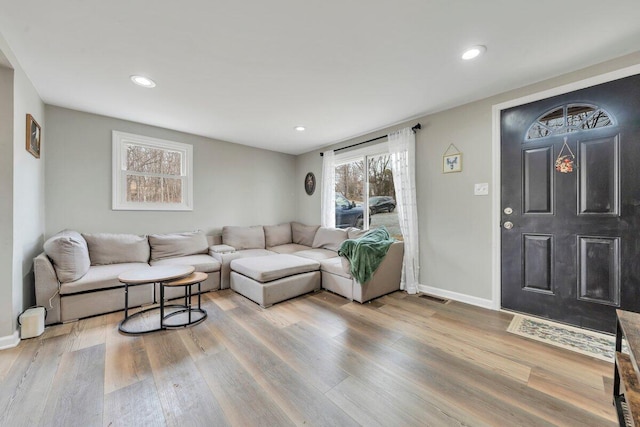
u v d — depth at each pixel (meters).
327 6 1.47
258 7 1.48
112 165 3.23
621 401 1.30
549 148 2.34
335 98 2.69
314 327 2.29
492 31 1.69
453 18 1.57
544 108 2.36
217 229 4.20
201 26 1.63
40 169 2.64
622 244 2.02
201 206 4.01
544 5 1.47
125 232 3.34
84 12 1.50
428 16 1.56
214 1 1.43
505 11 1.52
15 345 1.93
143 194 3.51
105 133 3.18
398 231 3.61
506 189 2.58
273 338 2.09
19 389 1.48
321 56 1.96
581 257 2.20
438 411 1.34
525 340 2.04
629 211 1.98
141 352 1.87
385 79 2.31
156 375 1.62
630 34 1.72
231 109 2.97
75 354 1.84
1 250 1.90
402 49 1.88
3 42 1.73
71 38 1.74
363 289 2.84
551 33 1.71
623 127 2.00
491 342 2.02
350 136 4.05
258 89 2.48
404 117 3.23
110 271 2.66
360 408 1.37
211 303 2.87
